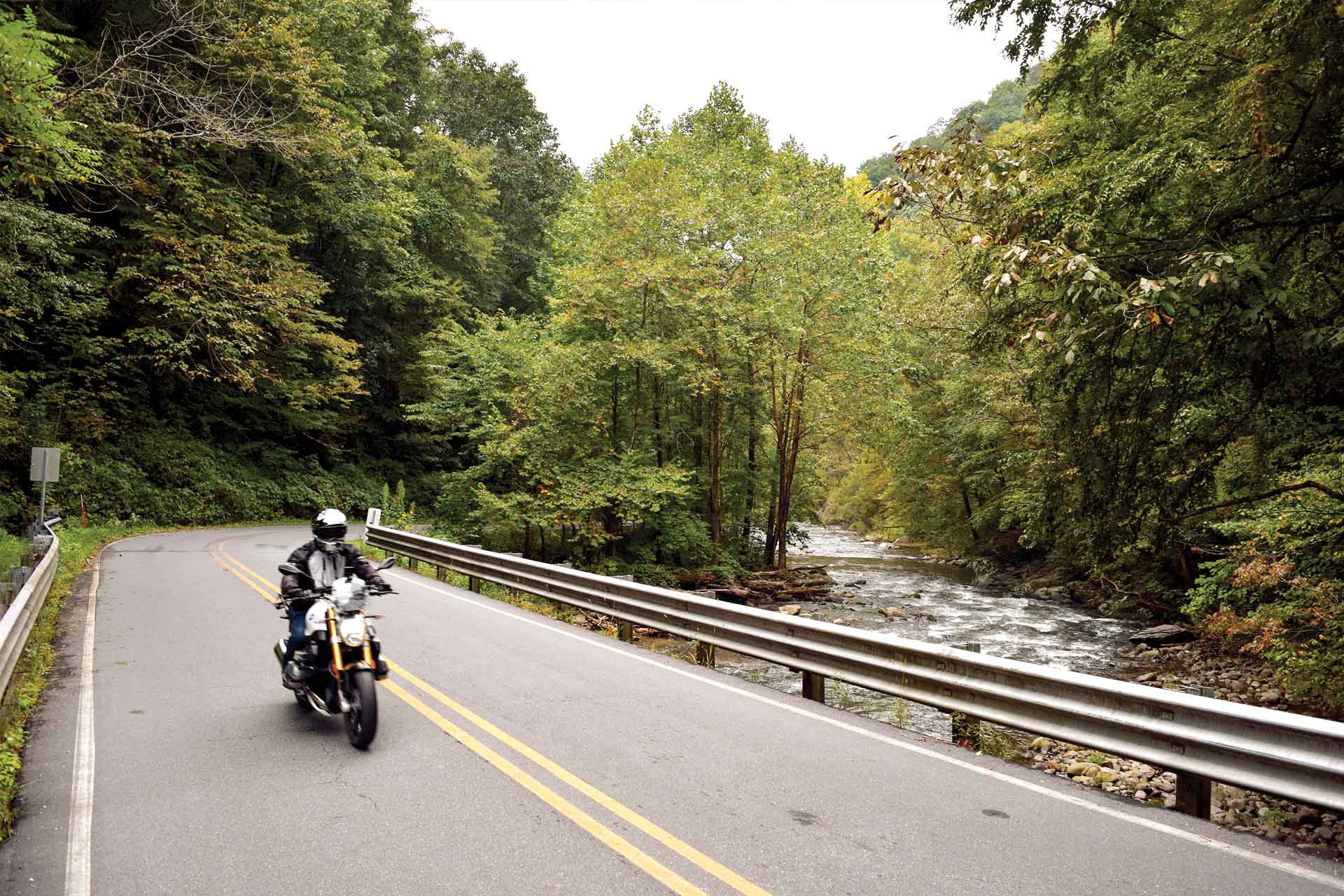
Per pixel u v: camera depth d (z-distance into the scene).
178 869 3.92
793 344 25.61
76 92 16.16
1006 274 7.36
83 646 8.89
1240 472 12.09
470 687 7.44
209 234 26.12
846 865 4.03
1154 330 8.97
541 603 13.81
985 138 8.35
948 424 31.30
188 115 20.12
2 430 21.84
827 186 26.78
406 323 41.28
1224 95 8.96
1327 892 3.82
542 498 23.02
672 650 12.48
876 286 27.22
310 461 36.00
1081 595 24.23
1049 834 4.46
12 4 19.17
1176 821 4.70
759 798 4.92
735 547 29.98
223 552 18.83
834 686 11.12
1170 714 4.96
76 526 23.19
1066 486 11.33
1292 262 9.09
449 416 26.84
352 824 4.45
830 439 32.56
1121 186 9.08
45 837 4.27
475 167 48.31
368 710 5.51
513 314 46.25
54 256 18.80
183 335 26.88
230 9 22.72
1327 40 7.23
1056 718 5.59
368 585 6.16
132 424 28.30
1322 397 9.20
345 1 30.94
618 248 24.48
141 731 6.05
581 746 5.83
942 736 8.63
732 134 30.12
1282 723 4.34
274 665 8.09
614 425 26.14
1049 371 10.53
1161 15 10.14
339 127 27.34
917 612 22.11
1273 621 11.27
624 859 4.06
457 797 4.86
